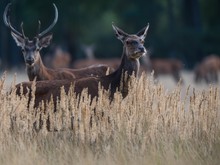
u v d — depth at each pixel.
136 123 32.72
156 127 32.69
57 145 31.98
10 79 93.62
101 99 32.53
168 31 160.12
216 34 151.12
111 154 31.02
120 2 171.50
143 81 33.84
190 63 152.50
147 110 33.03
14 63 154.75
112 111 32.41
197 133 33.47
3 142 31.94
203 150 31.81
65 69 45.34
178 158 30.86
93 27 172.50
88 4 150.75
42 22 148.62
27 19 147.62
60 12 147.62
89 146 31.91
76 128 32.09
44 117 32.28
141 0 166.88
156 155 30.52
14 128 33.03
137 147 31.44
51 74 44.53
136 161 30.16
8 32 154.00
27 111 32.69
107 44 178.62
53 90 35.47
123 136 32.19
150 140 32.34
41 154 31.19
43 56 156.25
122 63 37.12
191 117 33.56
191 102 33.66
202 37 151.75
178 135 33.00
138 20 165.50
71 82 33.25
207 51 151.12
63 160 30.53
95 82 35.94
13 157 30.42
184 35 153.00
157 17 165.50
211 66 100.31
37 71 43.78
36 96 35.50
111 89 36.06
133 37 37.53
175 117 33.34
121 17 171.00
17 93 35.56
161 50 155.62
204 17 168.12
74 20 149.00
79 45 168.38
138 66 37.34
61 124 32.09
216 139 32.91
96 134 31.98
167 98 33.56
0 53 159.00
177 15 171.50
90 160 29.98
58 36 149.75
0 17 150.88
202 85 95.69
